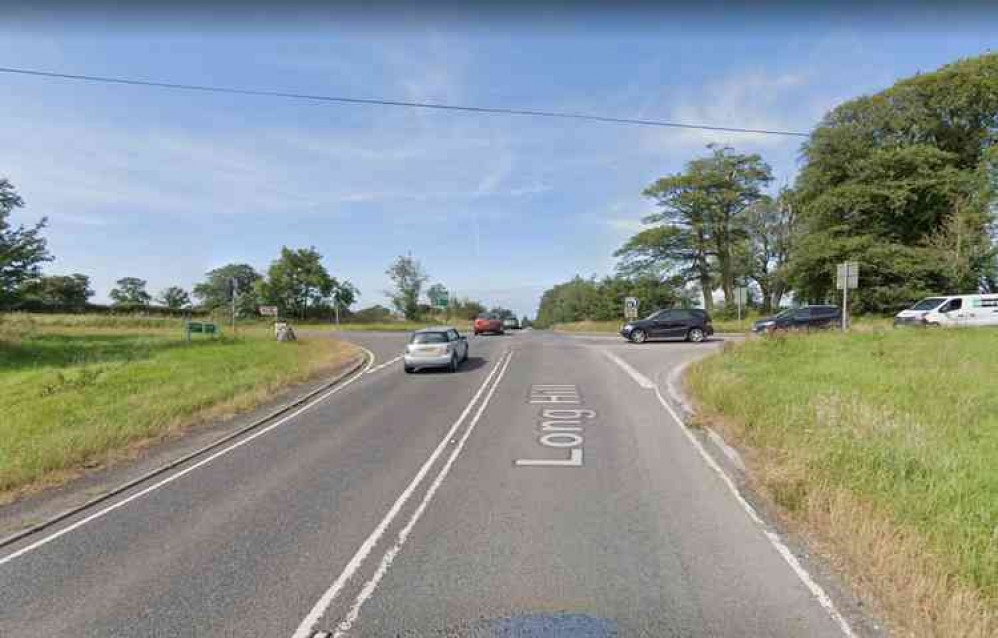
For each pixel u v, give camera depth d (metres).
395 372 14.66
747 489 4.98
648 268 48.88
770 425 6.39
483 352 19.80
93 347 19.25
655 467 5.77
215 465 6.37
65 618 3.19
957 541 3.31
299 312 61.00
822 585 3.24
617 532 4.12
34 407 9.07
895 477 4.45
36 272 22.92
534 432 7.51
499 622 2.98
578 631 2.85
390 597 3.30
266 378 12.45
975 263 28.88
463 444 6.98
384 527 4.38
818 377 9.42
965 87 30.95
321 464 6.27
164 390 10.52
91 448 6.81
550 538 4.05
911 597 2.98
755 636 2.76
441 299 46.03
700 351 17.98
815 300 37.03
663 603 3.11
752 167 45.91
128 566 3.83
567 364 15.40
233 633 2.99
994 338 13.80
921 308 20.88
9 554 4.07
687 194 45.72
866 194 31.66
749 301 52.84
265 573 3.67
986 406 6.83
